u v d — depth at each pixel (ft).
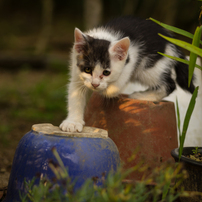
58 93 30.01
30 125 22.90
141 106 11.89
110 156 9.42
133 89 17.22
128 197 6.29
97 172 8.96
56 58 45.14
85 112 13.12
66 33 64.13
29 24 68.28
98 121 12.28
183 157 9.66
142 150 11.66
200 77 18.25
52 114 25.88
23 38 61.16
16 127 22.29
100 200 6.81
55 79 38.32
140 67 13.79
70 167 8.73
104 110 12.25
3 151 17.61
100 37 12.89
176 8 41.39
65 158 8.77
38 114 25.29
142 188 7.11
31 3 73.92
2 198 11.10
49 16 51.44
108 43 12.04
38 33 64.39
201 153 10.83
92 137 9.48
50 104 27.73
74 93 12.59
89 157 8.95
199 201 9.39
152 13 47.55
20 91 31.55
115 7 52.75
